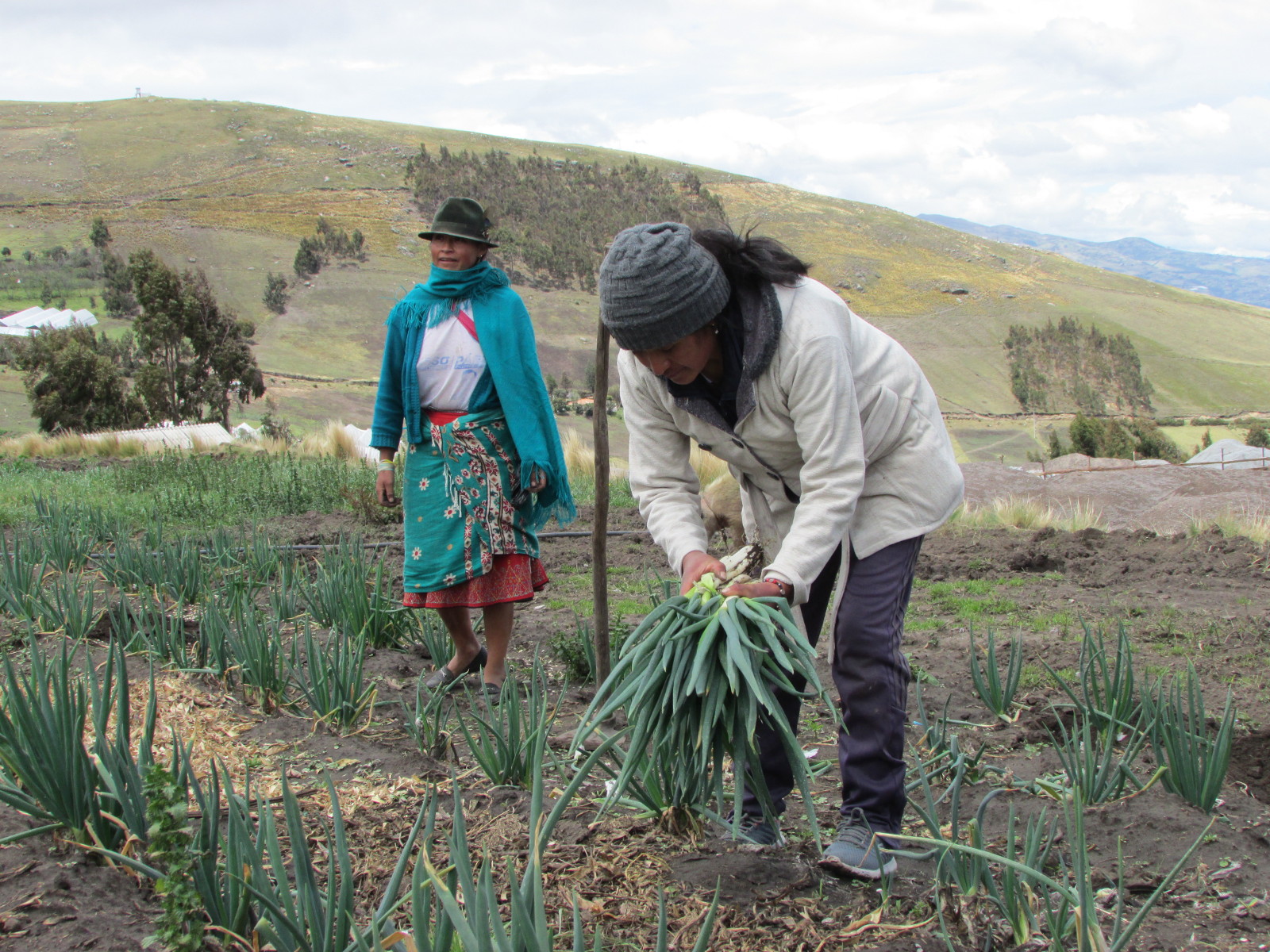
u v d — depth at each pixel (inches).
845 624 105.5
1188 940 96.3
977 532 419.5
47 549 271.7
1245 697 181.8
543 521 180.7
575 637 195.9
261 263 7628.0
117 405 1867.6
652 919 97.0
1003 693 167.9
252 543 302.7
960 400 6752.0
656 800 114.5
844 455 97.6
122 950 81.2
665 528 110.7
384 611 209.6
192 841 86.0
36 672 100.9
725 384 102.3
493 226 173.9
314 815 119.2
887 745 105.9
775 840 103.1
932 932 95.7
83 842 97.6
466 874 69.9
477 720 131.4
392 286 7337.6
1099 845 117.3
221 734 146.2
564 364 6289.4
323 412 4419.3
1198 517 481.7
